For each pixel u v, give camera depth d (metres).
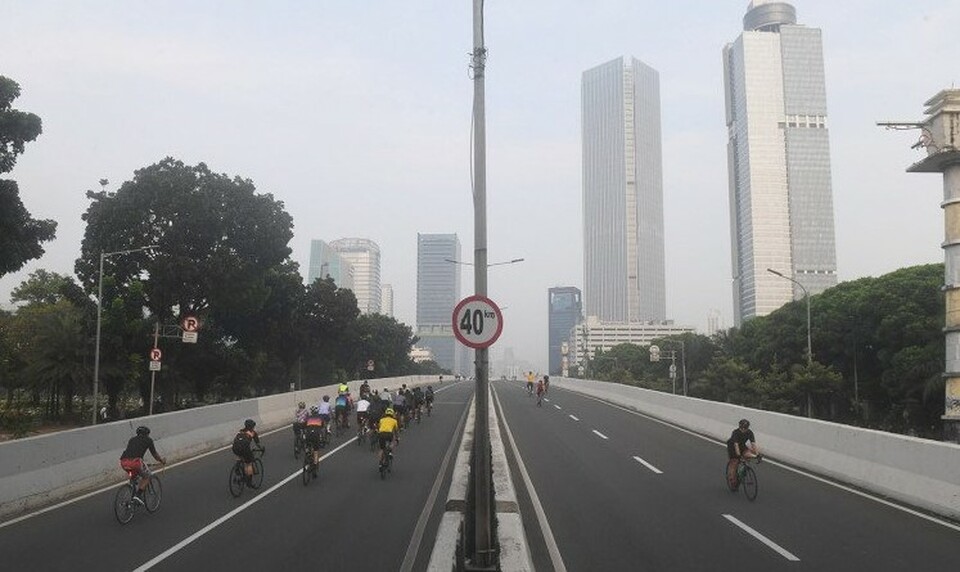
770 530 10.81
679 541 10.12
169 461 18.95
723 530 10.80
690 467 17.59
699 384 69.81
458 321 9.17
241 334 61.53
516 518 10.82
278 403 30.42
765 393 57.94
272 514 11.99
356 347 89.62
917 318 51.75
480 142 10.02
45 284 64.44
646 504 12.90
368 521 11.42
